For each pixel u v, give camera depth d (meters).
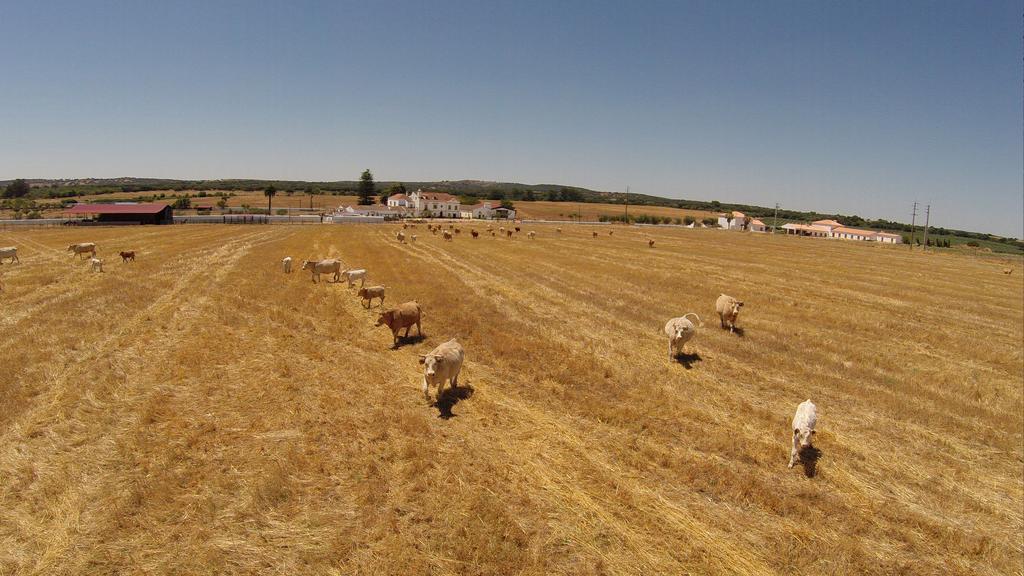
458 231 78.44
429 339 17.55
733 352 17.53
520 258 43.91
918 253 78.50
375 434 10.50
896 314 25.91
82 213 93.12
